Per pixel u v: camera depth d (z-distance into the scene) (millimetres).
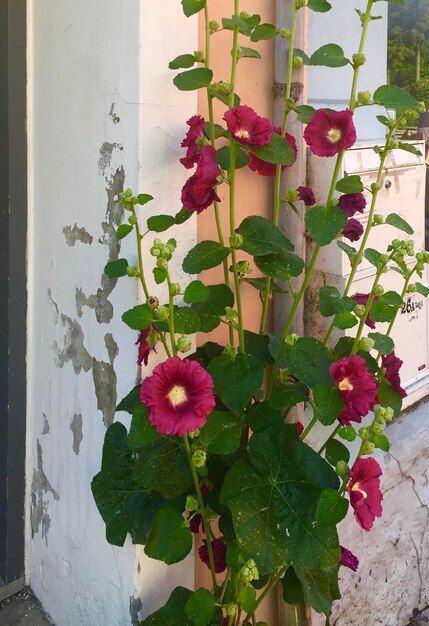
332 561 1271
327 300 1436
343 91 2191
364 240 1445
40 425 2018
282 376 1545
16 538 2115
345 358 1268
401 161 1976
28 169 1919
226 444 1286
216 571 1521
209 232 1714
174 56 1493
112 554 1689
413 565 2330
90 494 1793
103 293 1649
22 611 2078
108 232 1603
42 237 1904
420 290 1410
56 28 1718
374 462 1254
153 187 1496
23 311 1986
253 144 1287
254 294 1848
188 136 1431
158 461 1342
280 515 1291
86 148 1641
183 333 1303
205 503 1431
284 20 1759
